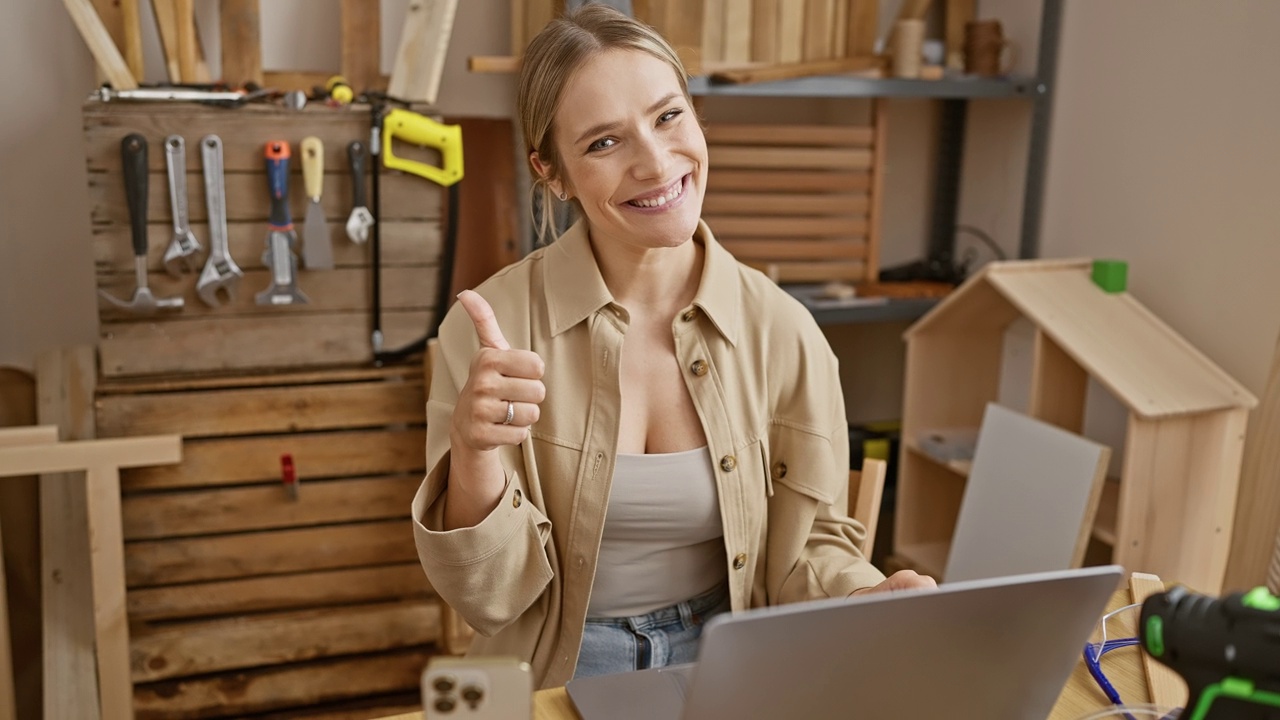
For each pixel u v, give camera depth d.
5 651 1.99
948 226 2.93
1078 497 2.01
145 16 2.25
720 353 1.32
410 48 2.26
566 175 1.25
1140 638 0.77
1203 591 2.10
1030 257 2.62
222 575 2.11
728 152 2.58
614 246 1.29
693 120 1.21
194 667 2.10
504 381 1.05
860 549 1.42
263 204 2.03
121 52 2.20
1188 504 2.05
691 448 1.31
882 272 2.80
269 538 2.12
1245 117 2.06
